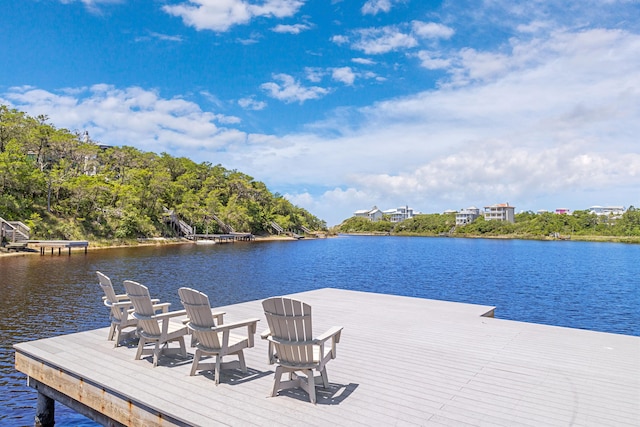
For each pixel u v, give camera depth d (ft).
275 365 13.87
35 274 60.54
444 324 20.38
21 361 15.14
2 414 17.16
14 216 104.58
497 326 20.02
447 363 14.37
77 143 144.66
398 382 12.44
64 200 126.62
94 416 12.37
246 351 15.53
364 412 10.26
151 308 13.42
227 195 238.27
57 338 16.52
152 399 10.82
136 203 154.51
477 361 14.60
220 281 63.77
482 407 10.69
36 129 132.26
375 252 163.02
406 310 23.79
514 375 13.20
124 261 85.20
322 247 191.11
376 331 18.93
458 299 55.72
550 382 12.62
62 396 13.51
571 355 15.39
